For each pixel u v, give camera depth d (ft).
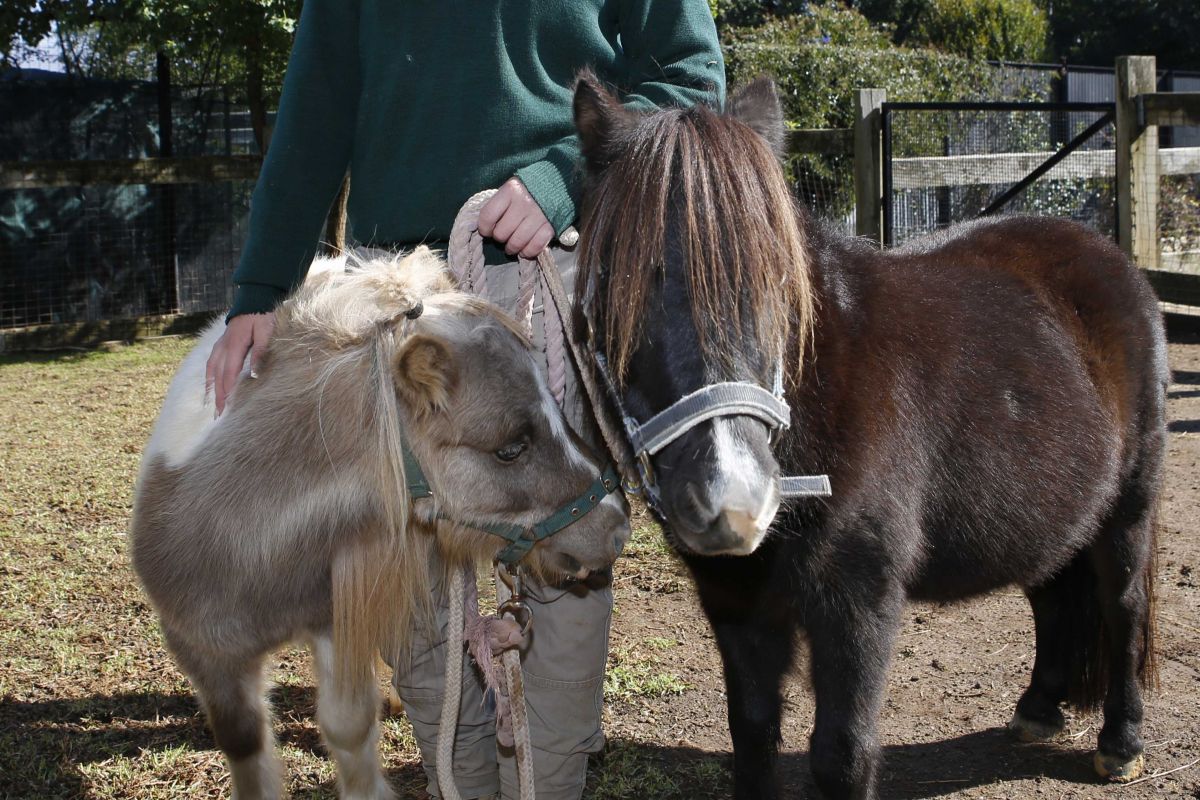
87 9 28.53
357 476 7.32
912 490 7.13
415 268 7.41
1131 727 9.43
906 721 10.48
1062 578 9.80
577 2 7.38
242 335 7.65
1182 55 89.10
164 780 9.43
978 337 7.92
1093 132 25.95
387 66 7.54
